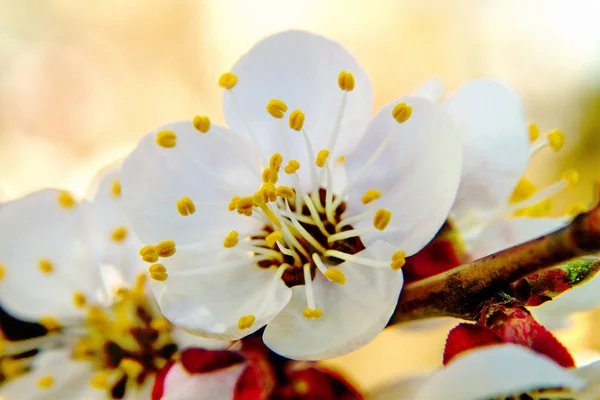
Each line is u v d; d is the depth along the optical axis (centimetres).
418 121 10
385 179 11
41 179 26
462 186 11
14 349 12
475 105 11
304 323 10
